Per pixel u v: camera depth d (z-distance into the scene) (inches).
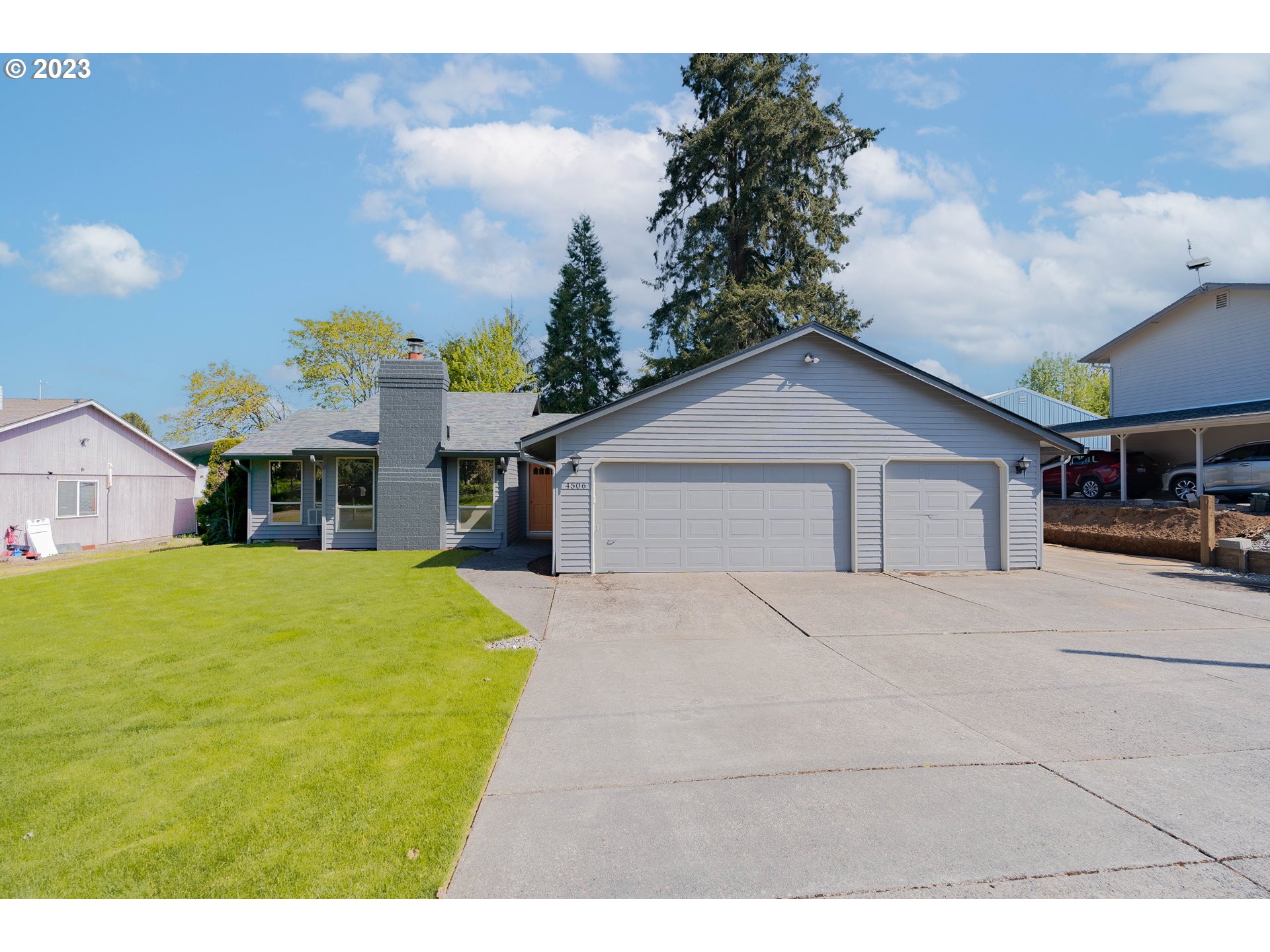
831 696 236.2
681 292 1181.1
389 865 129.9
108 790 161.6
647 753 186.7
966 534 529.3
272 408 1505.9
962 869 127.7
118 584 479.8
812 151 1068.5
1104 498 796.6
